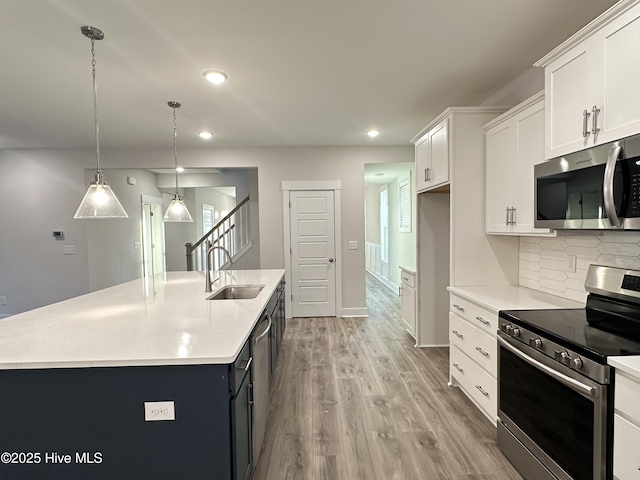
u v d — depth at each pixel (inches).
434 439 84.4
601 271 73.7
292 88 113.1
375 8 72.6
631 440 46.3
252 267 231.9
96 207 91.2
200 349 54.6
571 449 56.1
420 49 89.9
